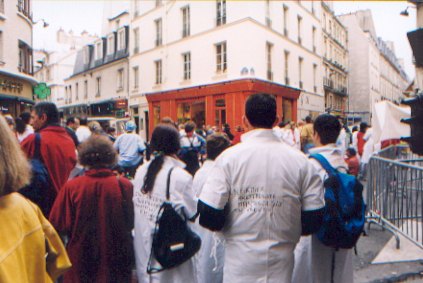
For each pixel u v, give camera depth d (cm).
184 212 282
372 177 671
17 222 151
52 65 4775
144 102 2944
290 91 2527
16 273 142
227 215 234
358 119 4338
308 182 235
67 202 293
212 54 2350
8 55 1767
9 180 153
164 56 2714
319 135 314
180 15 2591
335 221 267
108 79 3456
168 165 287
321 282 295
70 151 406
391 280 435
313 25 3084
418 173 513
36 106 407
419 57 495
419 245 495
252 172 228
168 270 276
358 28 4841
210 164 386
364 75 4784
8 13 1762
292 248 235
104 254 291
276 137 240
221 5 2323
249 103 242
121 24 3378
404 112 1228
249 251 224
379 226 645
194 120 2459
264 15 2267
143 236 285
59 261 177
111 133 1239
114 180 302
